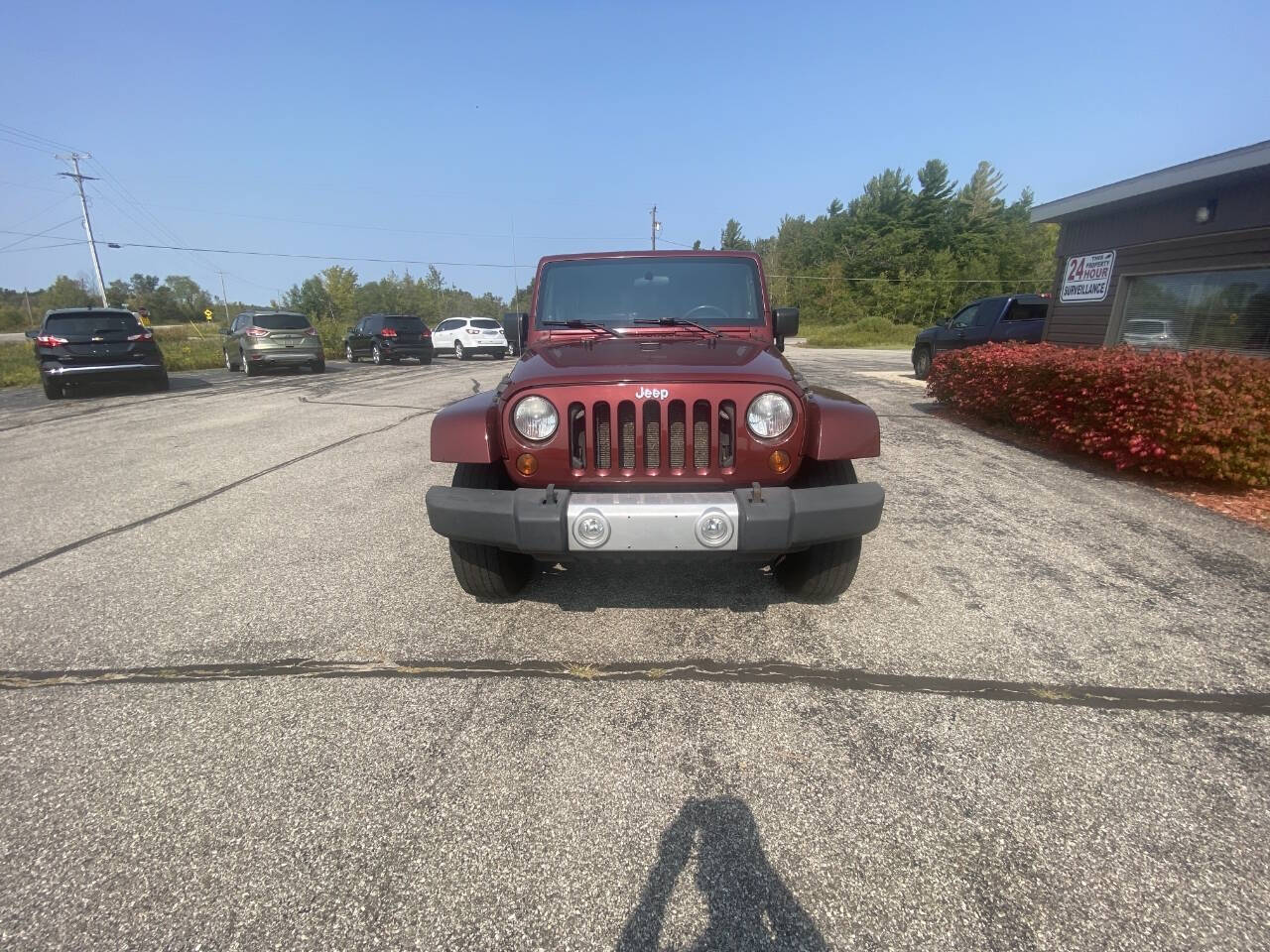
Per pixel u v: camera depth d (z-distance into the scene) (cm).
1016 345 872
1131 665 289
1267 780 220
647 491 292
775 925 171
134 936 169
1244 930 167
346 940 168
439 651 307
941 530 460
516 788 220
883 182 6319
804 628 324
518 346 427
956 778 222
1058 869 187
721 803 213
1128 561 403
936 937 167
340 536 458
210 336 4328
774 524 268
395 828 204
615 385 285
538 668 291
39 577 394
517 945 167
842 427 285
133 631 327
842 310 5775
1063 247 1158
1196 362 572
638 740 243
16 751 240
